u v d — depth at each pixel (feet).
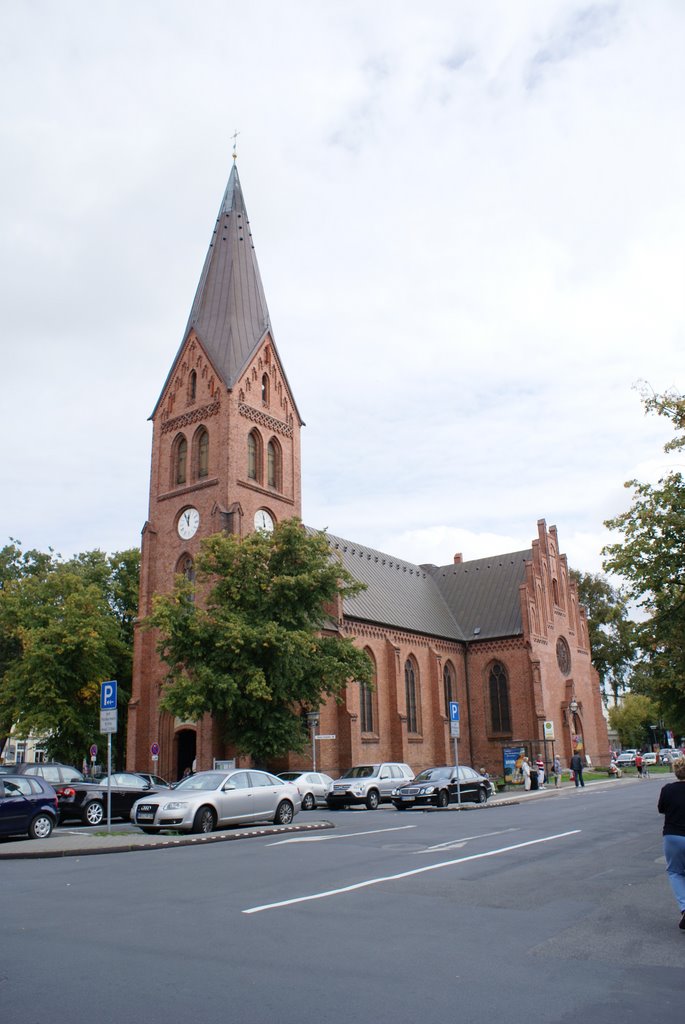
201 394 167.84
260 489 164.55
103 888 46.14
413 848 63.52
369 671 130.00
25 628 165.07
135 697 154.61
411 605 208.23
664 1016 23.77
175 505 165.37
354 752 162.40
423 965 29.27
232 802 80.94
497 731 207.21
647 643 75.66
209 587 150.71
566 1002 25.08
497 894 43.47
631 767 282.77
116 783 102.32
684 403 71.72
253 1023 23.09
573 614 236.02
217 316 173.06
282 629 118.73
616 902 41.45
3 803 76.69
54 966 29.14
